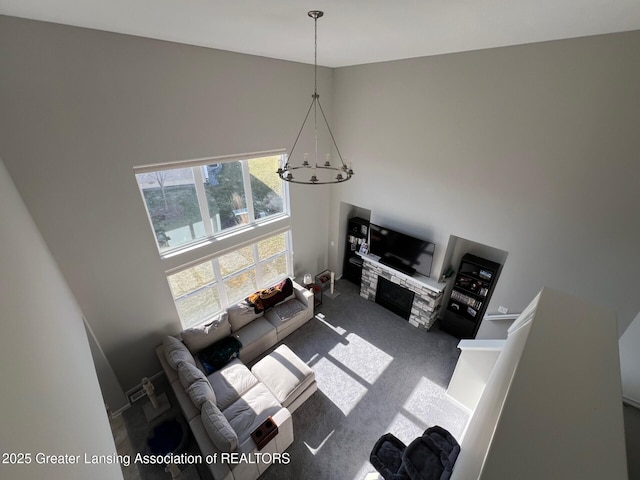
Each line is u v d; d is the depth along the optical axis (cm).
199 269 434
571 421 78
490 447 72
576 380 92
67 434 112
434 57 370
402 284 524
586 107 280
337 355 466
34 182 260
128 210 327
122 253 336
